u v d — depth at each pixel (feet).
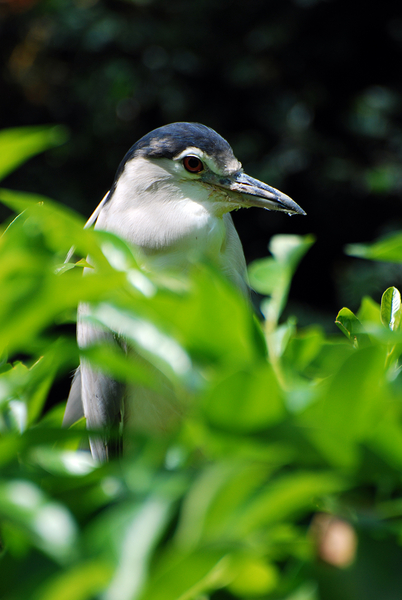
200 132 16.46
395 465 4.09
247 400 3.80
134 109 49.03
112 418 15.48
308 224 49.62
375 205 48.29
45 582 3.83
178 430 4.43
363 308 8.58
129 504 4.01
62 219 4.64
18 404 6.91
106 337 14.39
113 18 47.37
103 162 48.29
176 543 4.01
